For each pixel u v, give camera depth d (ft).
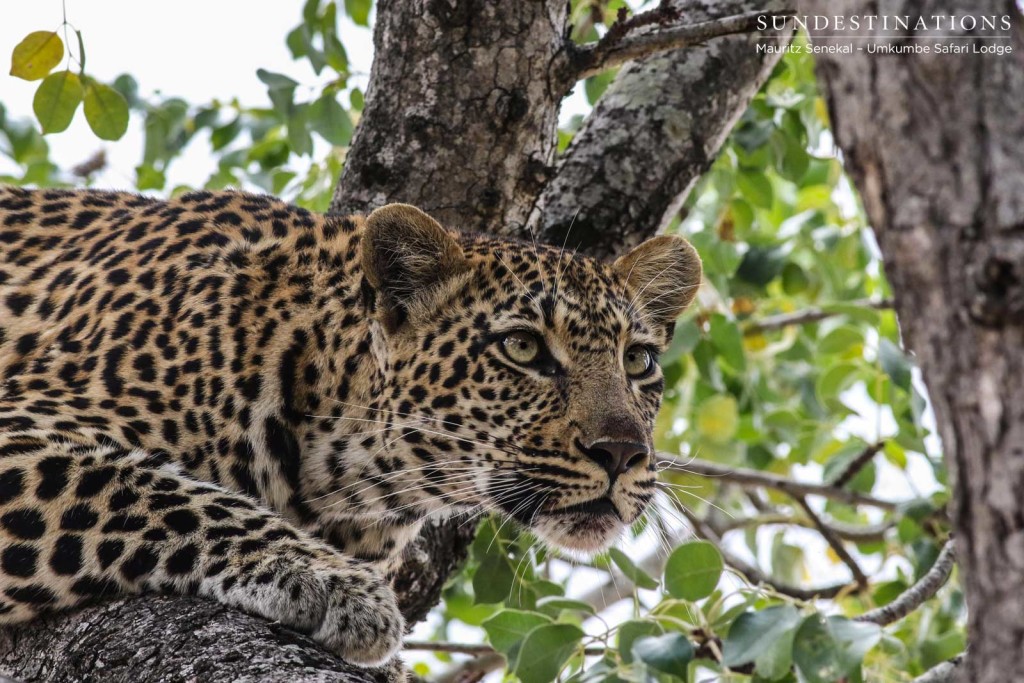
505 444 27.53
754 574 41.04
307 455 27.48
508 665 30.12
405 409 27.58
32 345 27.76
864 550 48.52
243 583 22.94
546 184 31.45
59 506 23.29
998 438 10.16
